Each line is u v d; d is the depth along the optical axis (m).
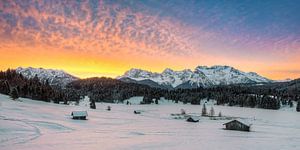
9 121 71.44
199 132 84.25
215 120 138.75
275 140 70.00
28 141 50.47
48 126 73.69
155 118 138.12
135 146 52.03
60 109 143.50
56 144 49.56
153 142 58.06
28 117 89.06
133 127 91.56
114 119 118.38
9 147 44.66
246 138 72.38
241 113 193.25
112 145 51.97
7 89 168.25
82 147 48.47
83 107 188.12
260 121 136.75
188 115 165.62
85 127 81.69
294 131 97.62
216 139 68.00
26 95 178.00
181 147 53.44
